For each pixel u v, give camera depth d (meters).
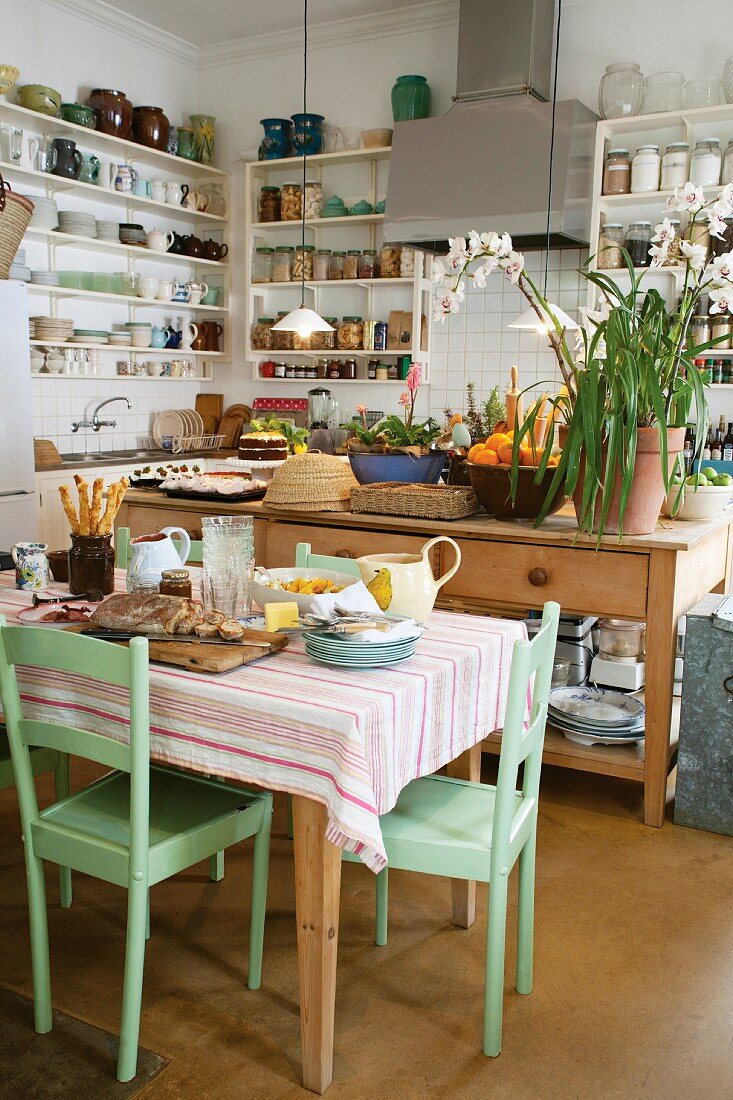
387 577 1.96
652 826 2.75
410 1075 1.69
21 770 1.70
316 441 5.40
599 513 2.72
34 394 5.27
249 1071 1.69
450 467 3.28
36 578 2.33
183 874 2.42
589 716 2.96
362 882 2.42
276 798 2.95
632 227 4.72
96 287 5.28
